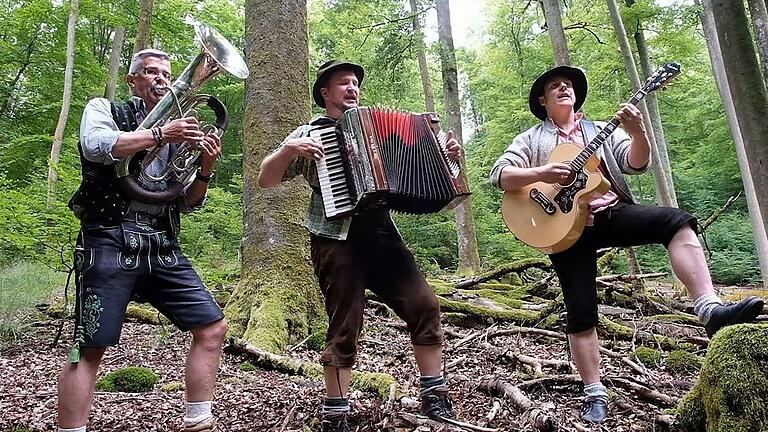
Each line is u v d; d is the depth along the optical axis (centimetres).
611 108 1644
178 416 355
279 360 491
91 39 1705
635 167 326
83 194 278
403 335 652
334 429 316
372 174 297
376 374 403
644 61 1434
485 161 2266
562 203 326
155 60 307
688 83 2042
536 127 363
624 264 1592
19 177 1466
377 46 1628
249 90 671
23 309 710
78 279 272
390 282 330
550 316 659
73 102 1545
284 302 598
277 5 673
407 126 317
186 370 290
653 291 912
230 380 444
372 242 323
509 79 2106
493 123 2259
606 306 753
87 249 272
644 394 365
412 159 312
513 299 841
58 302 768
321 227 321
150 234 282
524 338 619
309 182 329
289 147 303
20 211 679
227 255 1199
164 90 304
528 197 340
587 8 1527
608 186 317
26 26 1439
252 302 604
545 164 345
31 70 1522
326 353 315
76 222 662
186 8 1525
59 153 1218
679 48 1410
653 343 584
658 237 312
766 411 227
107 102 289
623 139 340
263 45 670
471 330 679
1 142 1466
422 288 329
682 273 298
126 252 274
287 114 661
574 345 336
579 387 400
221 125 301
